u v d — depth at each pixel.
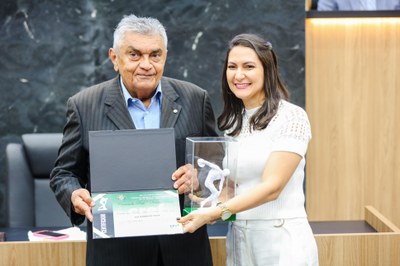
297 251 2.63
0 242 3.07
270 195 2.56
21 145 4.10
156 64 2.56
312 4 4.97
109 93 2.67
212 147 2.58
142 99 2.68
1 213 4.93
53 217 4.02
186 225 2.47
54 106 4.84
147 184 2.51
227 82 2.79
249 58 2.66
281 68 4.86
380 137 5.00
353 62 4.94
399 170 5.02
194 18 4.82
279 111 2.69
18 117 4.84
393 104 4.98
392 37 4.93
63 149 2.66
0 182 4.89
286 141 2.60
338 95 4.97
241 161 2.67
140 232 2.44
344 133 5.00
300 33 4.83
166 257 2.63
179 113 2.69
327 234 3.17
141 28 2.53
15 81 4.82
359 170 5.03
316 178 5.04
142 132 2.54
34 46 4.80
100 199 2.47
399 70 4.95
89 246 2.64
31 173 4.06
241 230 2.71
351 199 5.05
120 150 2.52
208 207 2.58
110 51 2.69
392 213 5.06
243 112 2.79
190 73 4.85
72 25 4.79
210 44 4.83
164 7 4.80
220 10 4.81
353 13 4.86
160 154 2.54
